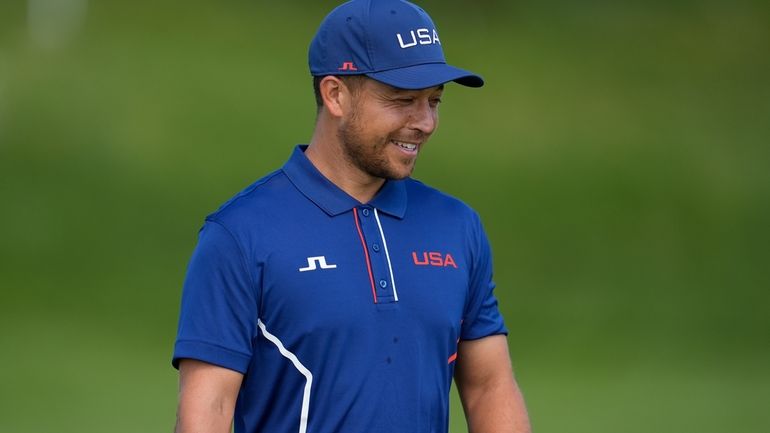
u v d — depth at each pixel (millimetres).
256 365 11047
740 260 55469
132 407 35125
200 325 10883
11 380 38500
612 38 76688
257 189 11344
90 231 54406
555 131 65812
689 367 43812
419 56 11055
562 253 55000
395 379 10945
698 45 76438
